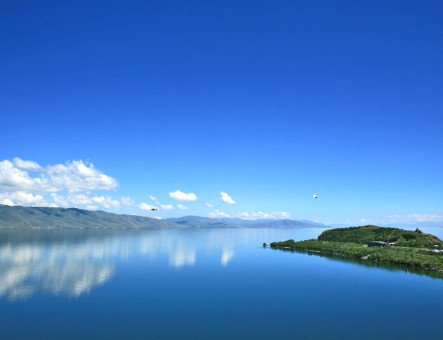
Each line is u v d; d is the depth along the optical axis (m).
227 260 149.62
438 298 84.81
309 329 64.00
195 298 83.25
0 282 95.44
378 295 87.12
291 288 94.06
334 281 103.25
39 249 185.75
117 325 64.75
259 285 97.38
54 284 94.44
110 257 154.50
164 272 116.44
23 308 73.62
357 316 71.31
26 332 61.06
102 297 82.75
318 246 187.88
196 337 59.69
